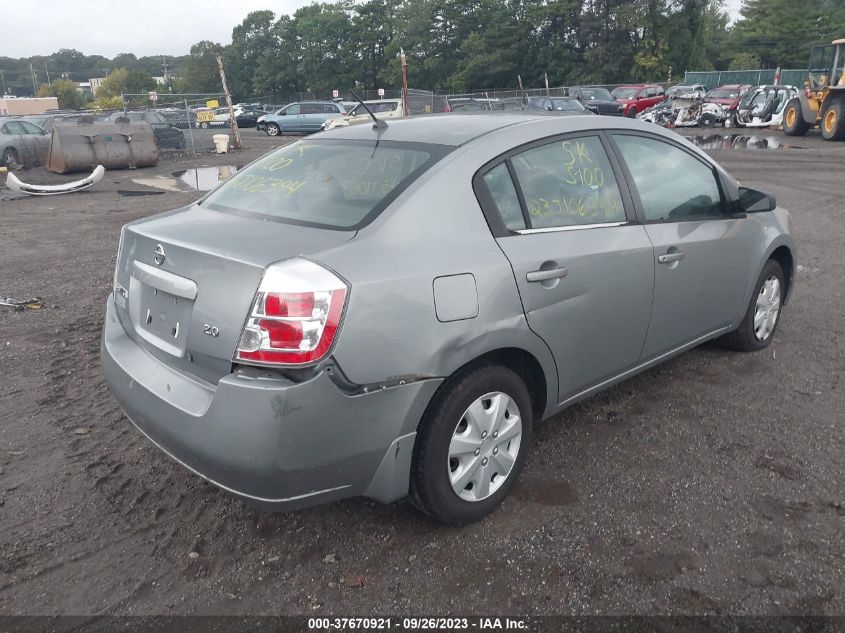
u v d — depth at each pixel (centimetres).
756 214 462
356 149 341
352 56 8331
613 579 272
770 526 301
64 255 874
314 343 247
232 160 2195
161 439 280
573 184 346
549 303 317
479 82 6375
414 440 278
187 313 279
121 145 1947
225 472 256
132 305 318
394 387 265
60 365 504
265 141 3036
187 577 281
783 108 2534
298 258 256
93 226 1077
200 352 269
